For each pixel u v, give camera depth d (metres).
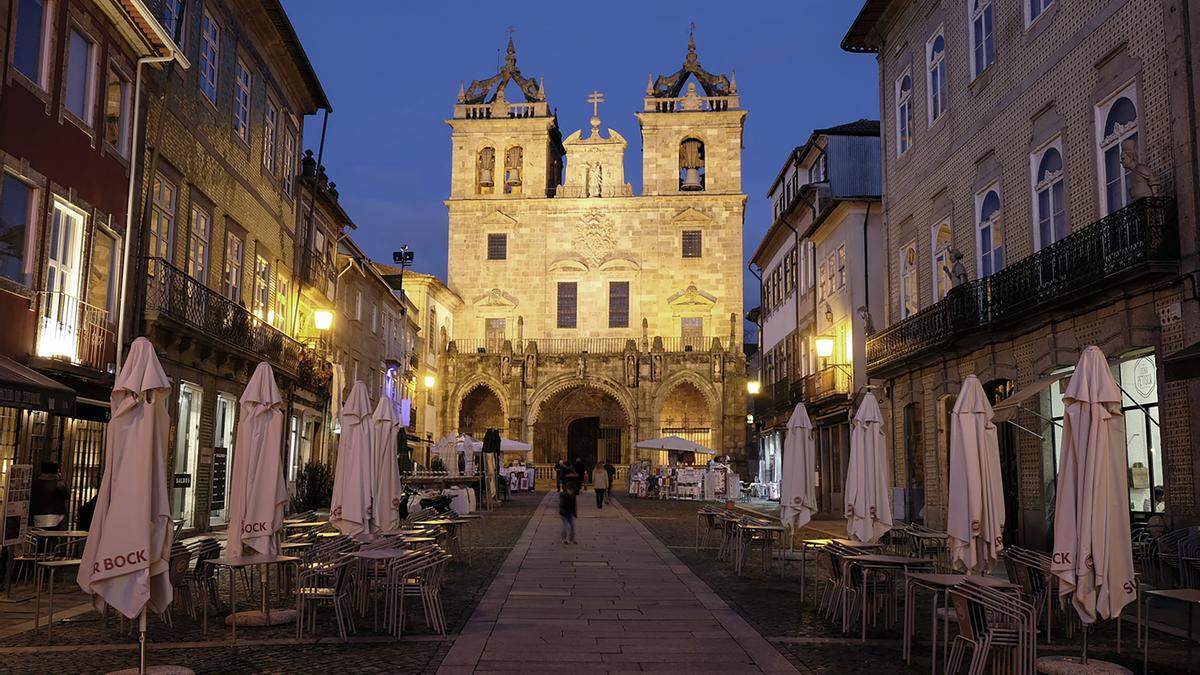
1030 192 18.17
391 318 44.97
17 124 14.27
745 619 11.30
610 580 14.78
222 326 21.56
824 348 31.20
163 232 19.80
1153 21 14.17
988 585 8.57
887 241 26.88
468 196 59.56
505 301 58.62
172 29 19.92
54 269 15.64
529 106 61.09
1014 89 18.94
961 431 10.45
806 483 16.69
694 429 56.81
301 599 10.02
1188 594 8.50
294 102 30.06
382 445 15.21
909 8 25.11
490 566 16.53
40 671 8.40
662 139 60.09
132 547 7.78
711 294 58.09
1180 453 13.30
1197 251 12.93
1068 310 16.17
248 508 10.69
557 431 58.22
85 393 16.30
